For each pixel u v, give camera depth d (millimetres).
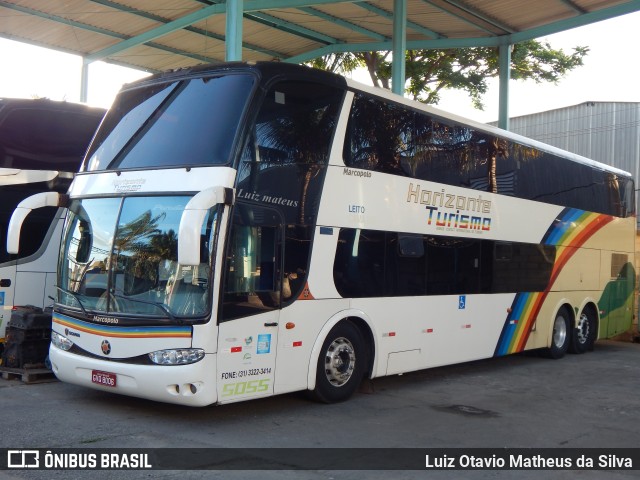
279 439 7109
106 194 8109
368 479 5984
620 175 16750
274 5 15602
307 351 8266
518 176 12578
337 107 8797
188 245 6562
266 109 7859
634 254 17344
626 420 8672
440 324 10516
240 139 7500
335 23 18484
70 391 8938
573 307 14445
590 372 12625
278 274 7887
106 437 6910
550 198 13562
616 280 16344
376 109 9430
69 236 8398
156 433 7129
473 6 17281
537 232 13078
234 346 7344
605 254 15789
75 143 11742
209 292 7137
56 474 5789
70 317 8023
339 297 8695
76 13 17500
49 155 11375
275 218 7867
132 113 8656
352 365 9016
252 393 7578
